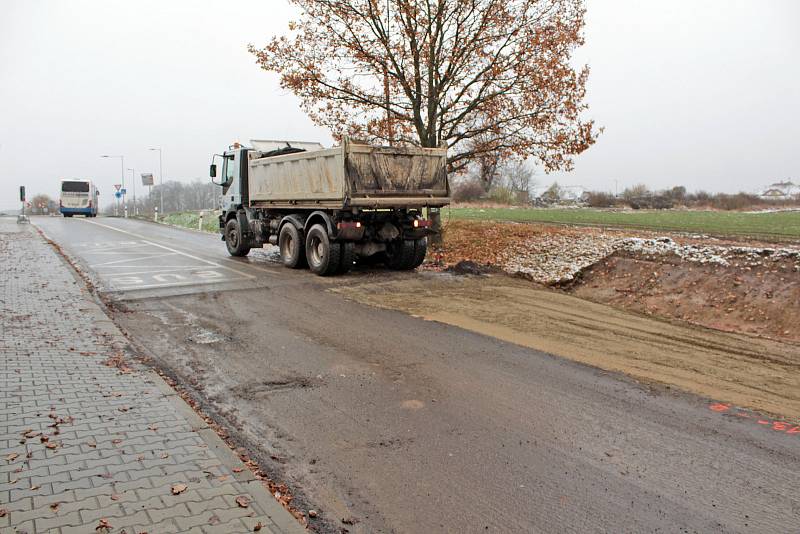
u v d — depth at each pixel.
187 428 4.88
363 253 13.66
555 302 10.90
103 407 5.29
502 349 7.81
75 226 31.77
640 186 58.44
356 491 4.20
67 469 4.08
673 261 12.19
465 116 16.72
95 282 12.41
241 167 16.66
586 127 15.58
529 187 74.50
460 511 3.94
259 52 16.41
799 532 3.75
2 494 3.72
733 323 9.68
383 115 16.89
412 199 13.27
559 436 5.13
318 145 17.77
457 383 6.46
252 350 7.65
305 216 14.38
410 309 10.13
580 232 18.41
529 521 3.84
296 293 11.42
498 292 11.69
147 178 51.50
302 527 3.49
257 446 4.91
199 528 3.42
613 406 5.87
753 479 4.43
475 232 19.47
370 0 15.11
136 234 26.16
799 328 8.92
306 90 16.52
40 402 5.34
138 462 4.23
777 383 6.75
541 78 15.09
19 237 21.98
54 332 7.83
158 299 10.75
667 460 4.72
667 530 3.76
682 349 8.09
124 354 7.04
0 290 10.55
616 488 4.27
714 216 31.67
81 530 3.34
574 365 7.19
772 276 10.29
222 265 15.32
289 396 6.04
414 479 4.37
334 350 7.66
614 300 11.59
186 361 7.18
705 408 5.87
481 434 5.16
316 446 4.91
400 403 5.86
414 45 15.63
